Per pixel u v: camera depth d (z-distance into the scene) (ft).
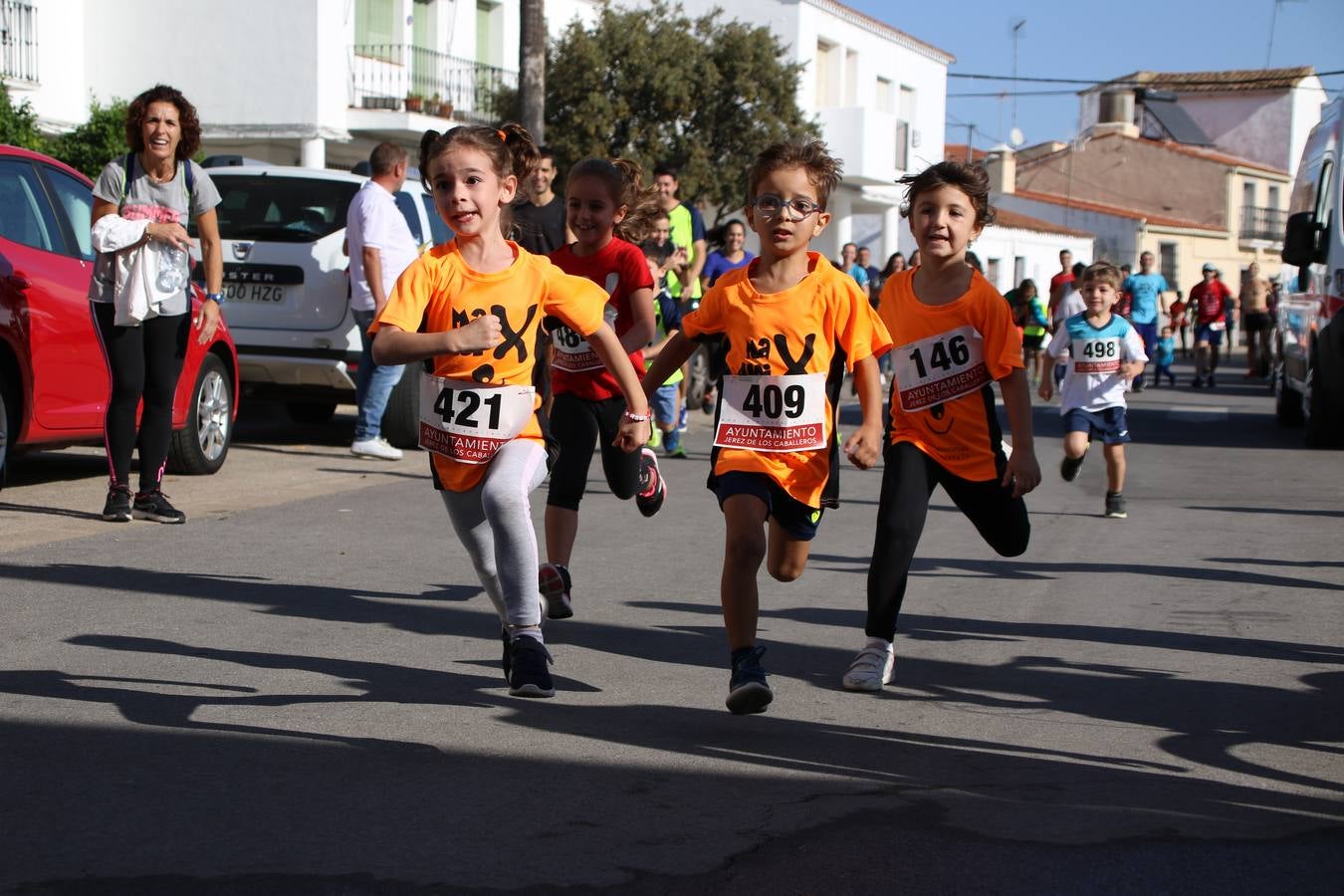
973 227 17.72
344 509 29.81
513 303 15.42
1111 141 201.67
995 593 23.39
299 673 17.24
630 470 20.63
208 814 12.48
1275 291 96.84
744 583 15.71
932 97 147.54
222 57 87.30
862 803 13.17
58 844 11.72
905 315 17.72
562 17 105.29
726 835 12.30
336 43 87.45
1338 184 48.73
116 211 26.40
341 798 12.96
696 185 96.17
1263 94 216.54
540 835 12.19
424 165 16.52
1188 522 31.71
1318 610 22.40
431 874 11.32
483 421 15.53
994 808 13.12
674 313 30.76
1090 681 17.97
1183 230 187.32
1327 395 47.47
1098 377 31.81
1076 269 62.54
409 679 17.15
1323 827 12.76
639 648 19.16
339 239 39.11
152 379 27.09
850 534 29.30
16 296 27.20
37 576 22.12
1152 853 12.09
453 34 97.14
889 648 17.57
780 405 15.92
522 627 16.08
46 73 84.99
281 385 40.19
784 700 16.81
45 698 15.85
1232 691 17.57
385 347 14.74
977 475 17.70
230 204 40.01
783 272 16.10
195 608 20.42
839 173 16.25
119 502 27.09
